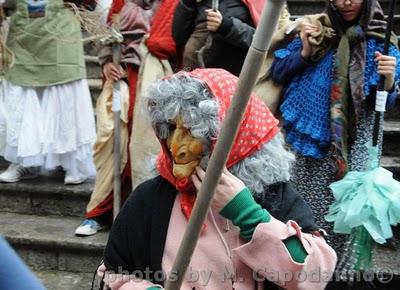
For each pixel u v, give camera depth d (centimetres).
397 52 315
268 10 137
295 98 321
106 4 450
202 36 355
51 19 449
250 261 185
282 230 184
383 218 278
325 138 311
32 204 465
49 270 420
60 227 438
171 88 186
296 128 316
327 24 315
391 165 416
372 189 283
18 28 452
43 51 450
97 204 423
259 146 190
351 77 304
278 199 196
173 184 196
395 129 442
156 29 396
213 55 353
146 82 388
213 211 194
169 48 392
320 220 313
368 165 297
